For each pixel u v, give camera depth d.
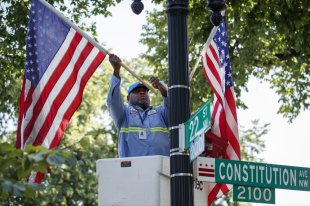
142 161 19.00
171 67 19.02
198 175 18.50
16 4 44.81
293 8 43.47
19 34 44.44
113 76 21.86
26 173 16.36
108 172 19.12
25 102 24.05
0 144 16.09
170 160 18.53
